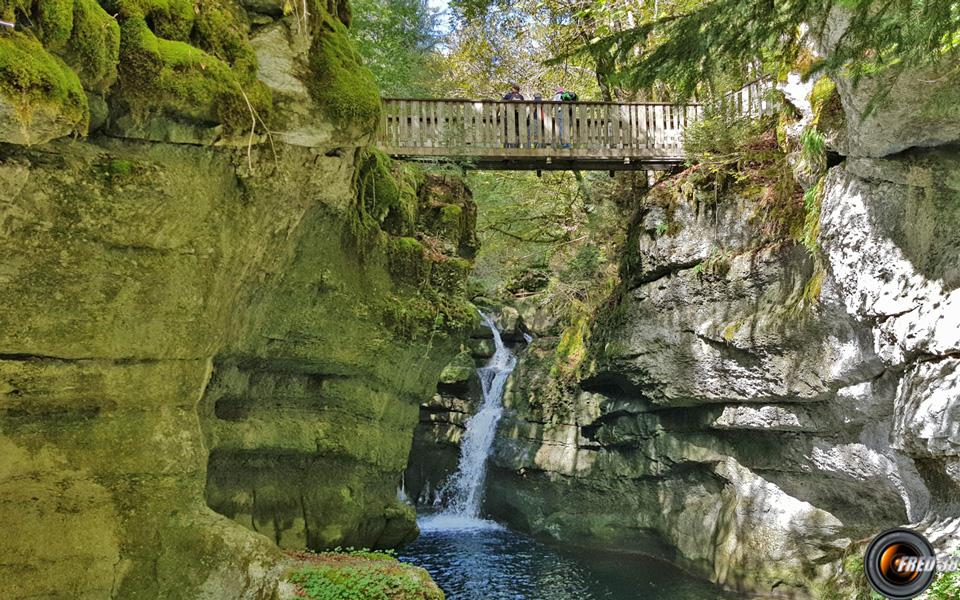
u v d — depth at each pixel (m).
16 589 6.65
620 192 17.83
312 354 10.79
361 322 11.56
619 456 16.34
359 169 10.92
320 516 11.39
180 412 7.70
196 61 6.75
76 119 5.49
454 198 14.90
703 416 13.68
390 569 8.45
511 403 19.75
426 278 13.12
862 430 10.49
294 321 10.27
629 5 15.73
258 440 10.28
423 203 14.11
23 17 5.29
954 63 6.93
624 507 16.09
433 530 18.08
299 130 7.72
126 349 7.09
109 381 7.07
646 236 14.41
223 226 7.57
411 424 14.10
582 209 20.30
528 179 20.89
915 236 8.41
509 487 18.80
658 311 14.19
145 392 7.34
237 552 7.60
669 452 14.62
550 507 17.55
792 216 11.66
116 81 6.34
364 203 11.37
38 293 6.33
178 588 7.29
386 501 13.30
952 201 8.06
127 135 6.59
